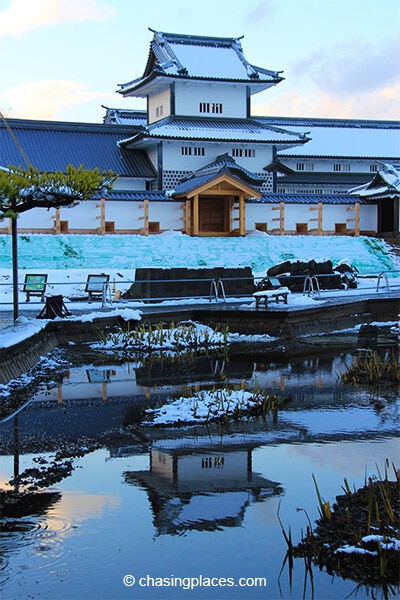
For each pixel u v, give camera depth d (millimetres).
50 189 21703
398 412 15125
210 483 10812
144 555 8609
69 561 8500
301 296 34219
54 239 49844
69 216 57125
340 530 9008
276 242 56156
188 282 34844
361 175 80625
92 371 20266
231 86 68375
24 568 8352
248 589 7844
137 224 59031
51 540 8984
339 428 13867
